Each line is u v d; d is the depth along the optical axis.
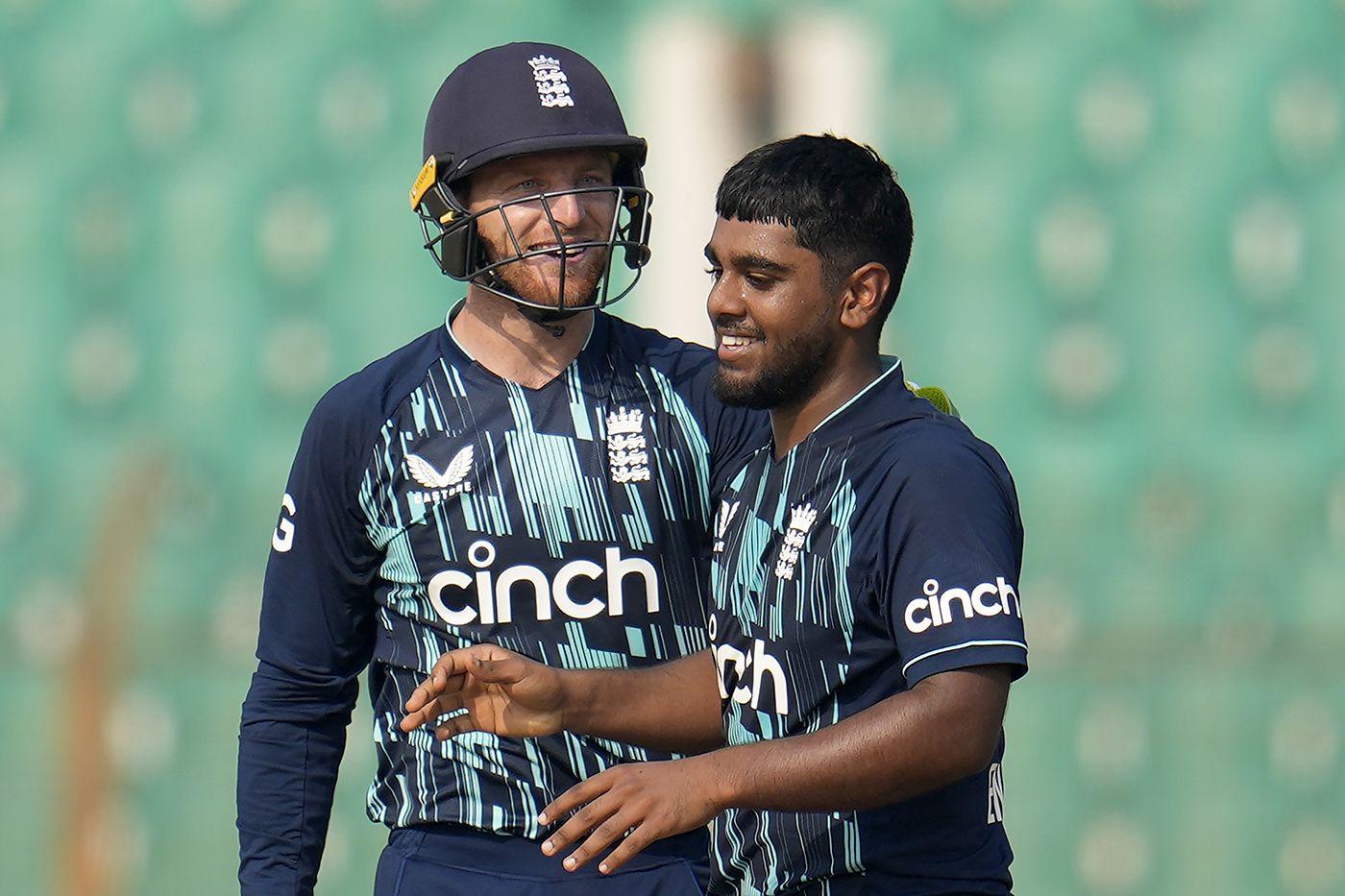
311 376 16.98
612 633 9.01
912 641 7.20
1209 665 15.82
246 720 9.52
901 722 6.98
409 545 9.05
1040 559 16.19
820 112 17.11
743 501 8.27
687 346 9.48
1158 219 17.30
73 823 15.60
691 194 16.66
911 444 7.57
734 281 7.81
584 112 9.02
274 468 16.59
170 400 16.92
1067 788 15.72
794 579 7.78
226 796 15.66
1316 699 15.72
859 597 7.59
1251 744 15.72
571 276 8.91
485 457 9.01
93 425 16.86
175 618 16.02
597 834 7.03
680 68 17.16
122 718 15.80
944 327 17.08
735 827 8.17
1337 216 17.23
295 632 9.37
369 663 9.70
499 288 9.03
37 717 15.80
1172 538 16.22
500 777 8.98
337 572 9.27
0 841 15.59
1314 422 16.61
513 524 8.98
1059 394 16.84
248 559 16.19
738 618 8.12
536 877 8.98
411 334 17.08
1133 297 17.11
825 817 7.73
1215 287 17.09
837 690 7.70
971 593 7.14
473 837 9.05
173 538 16.34
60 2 18.44
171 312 17.20
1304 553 16.12
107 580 16.12
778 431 8.18
